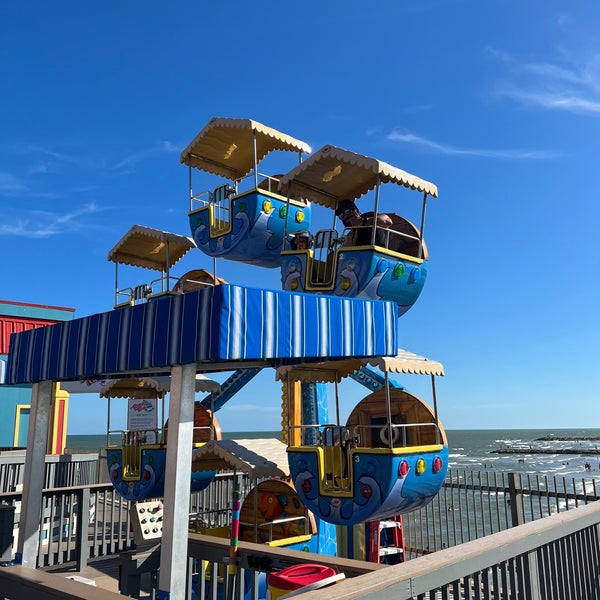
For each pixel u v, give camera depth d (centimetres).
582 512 518
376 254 854
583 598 492
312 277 941
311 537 876
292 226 1077
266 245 1058
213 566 501
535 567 432
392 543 1010
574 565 492
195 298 382
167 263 1277
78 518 951
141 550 565
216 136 1134
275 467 860
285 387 1044
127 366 421
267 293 398
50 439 1973
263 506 941
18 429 1992
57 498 966
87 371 460
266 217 1036
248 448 914
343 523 750
